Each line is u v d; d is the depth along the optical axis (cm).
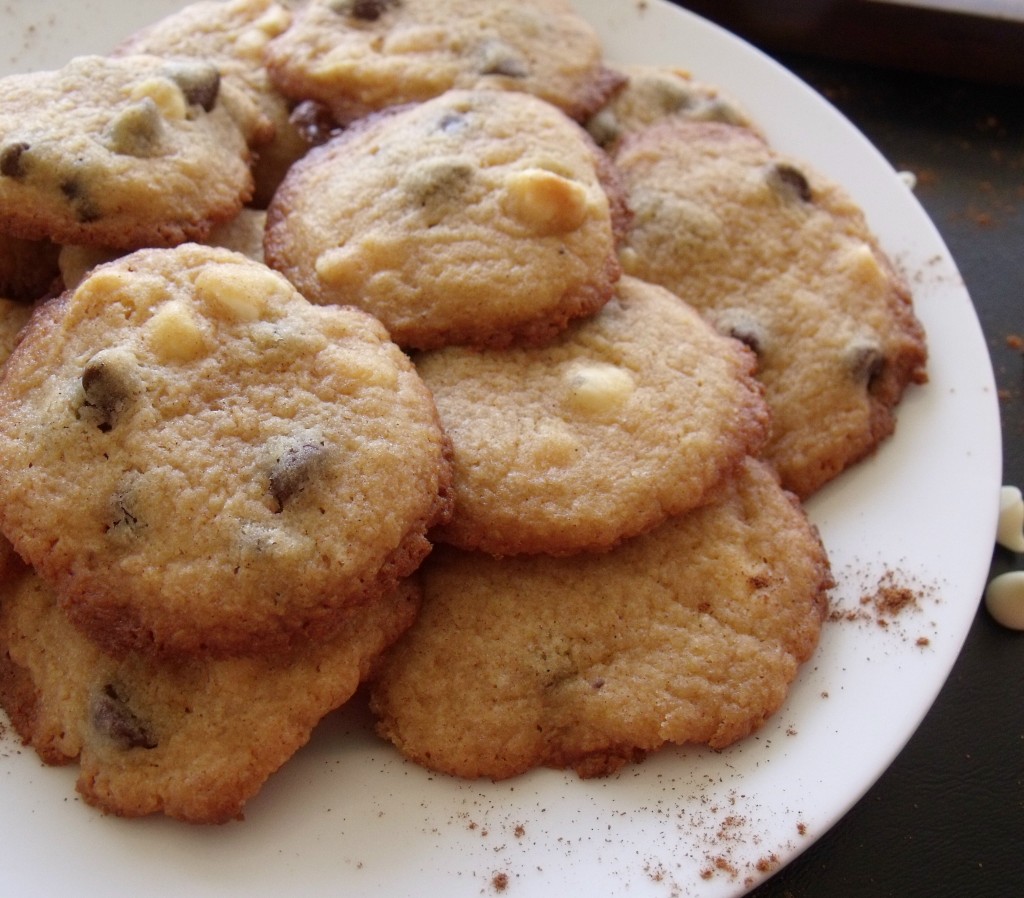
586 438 18
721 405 19
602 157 21
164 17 24
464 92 21
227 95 21
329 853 17
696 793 17
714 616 18
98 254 19
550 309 19
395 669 18
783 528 19
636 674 18
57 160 19
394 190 19
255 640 16
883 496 20
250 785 16
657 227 21
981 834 20
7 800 17
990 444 20
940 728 21
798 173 22
